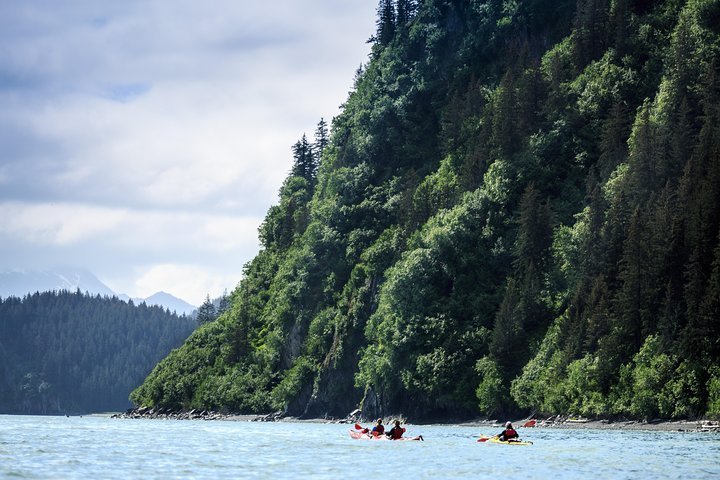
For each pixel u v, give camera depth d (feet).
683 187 441.27
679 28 540.11
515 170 570.46
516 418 469.98
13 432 414.21
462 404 500.74
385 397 549.13
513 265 526.57
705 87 506.07
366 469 220.43
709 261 406.41
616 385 415.03
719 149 427.74
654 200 462.60
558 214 537.65
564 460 240.53
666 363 393.09
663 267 420.77
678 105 513.04
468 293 540.11
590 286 466.29
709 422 367.66
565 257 492.54
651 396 393.50
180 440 343.46
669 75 554.46
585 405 422.82
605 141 537.65
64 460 245.86
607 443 300.61
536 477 203.82
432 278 549.54
